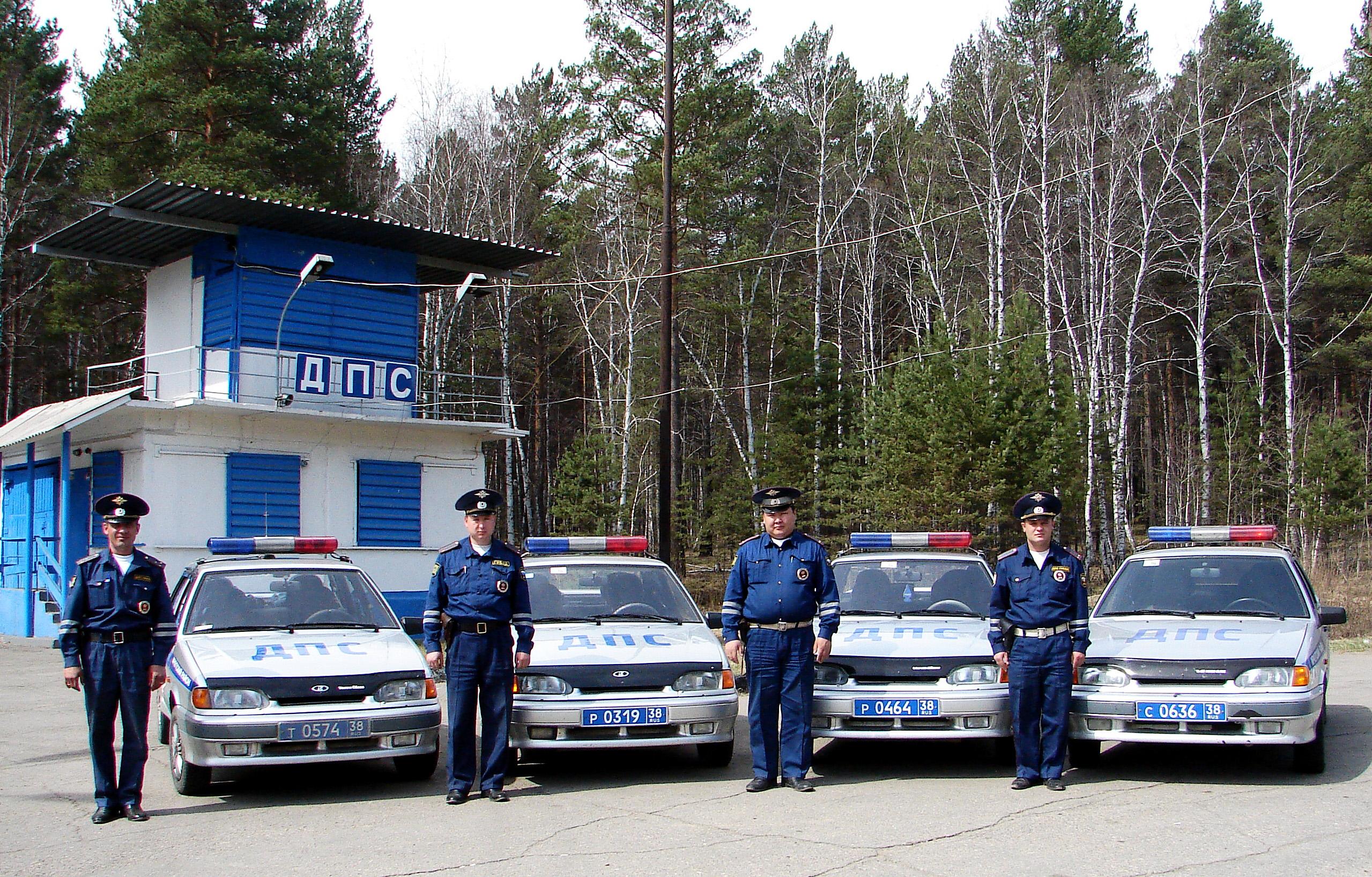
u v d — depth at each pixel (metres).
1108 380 36.44
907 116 43.12
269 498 18.89
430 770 8.52
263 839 6.77
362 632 8.79
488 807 7.60
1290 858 5.93
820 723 8.34
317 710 7.68
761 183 40.94
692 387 43.00
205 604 8.86
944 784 8.12
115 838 6.84
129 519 7.50
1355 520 32.53
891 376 31.34
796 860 6.09
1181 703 7.65
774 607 8.00
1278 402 40.34
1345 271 36.53
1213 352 45.47
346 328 20.69
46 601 19.75
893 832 6.66
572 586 9.69
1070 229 40.44
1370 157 38.16
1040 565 7.90
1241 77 37.69
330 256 19.81
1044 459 25.70
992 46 37.09
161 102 29.12
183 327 20.84
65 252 20.80
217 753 7.54
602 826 6.99
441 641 8.16
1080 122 36.56
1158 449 47.28
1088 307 38.03
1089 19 40.72
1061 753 7.82
